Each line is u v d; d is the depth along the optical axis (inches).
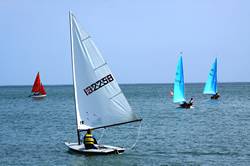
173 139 5162.4
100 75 3959.2
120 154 4023.1
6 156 4109.3
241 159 3944.4
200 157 4035.4
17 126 6766.7
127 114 3944.4
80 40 3969.0
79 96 3976.4
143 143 4854.8
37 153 4229.8
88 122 3983.8
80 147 4050.2
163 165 3688.5
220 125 6683.1
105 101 3966.5
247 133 5679.1
